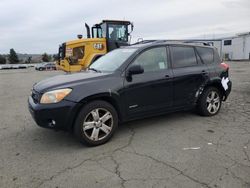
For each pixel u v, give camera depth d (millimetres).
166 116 6285
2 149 4523
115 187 3240
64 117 4312
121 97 4789
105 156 4137
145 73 5137
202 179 3359
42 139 4977
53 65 51250
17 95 10914
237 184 3223
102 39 13453
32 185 3344
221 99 6449
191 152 4184
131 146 4508
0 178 3529
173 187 3193
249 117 6105
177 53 5715
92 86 4523
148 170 3631
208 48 6336
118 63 5121
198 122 5762
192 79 5750
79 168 3758
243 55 53156
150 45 5375
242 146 4379
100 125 4586
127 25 14094
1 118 6715
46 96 4336
